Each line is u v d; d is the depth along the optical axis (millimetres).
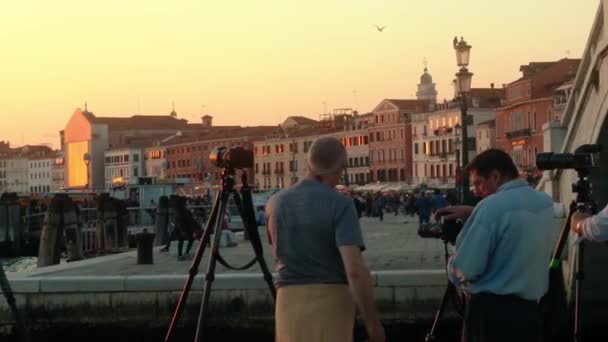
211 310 17062
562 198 17250
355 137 149875
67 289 17172
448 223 7641
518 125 101500
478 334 6469
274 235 6309
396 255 23734
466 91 27047
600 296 16828
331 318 6156
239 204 8820
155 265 22328
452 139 124188
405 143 137375
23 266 51562
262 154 167375
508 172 6633
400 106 139875
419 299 16781
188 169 184375
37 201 79125
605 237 6230
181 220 24094
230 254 25625
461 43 27047
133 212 60875
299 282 6188
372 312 6004
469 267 6336
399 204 86625
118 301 17172
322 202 6160
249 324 17016
